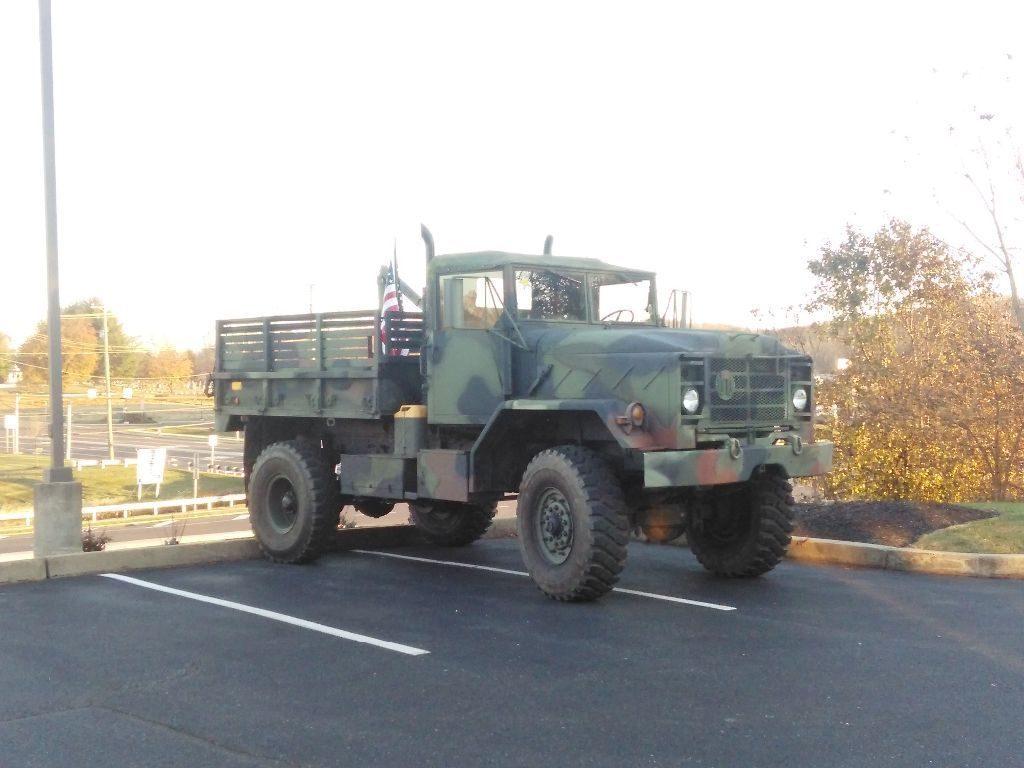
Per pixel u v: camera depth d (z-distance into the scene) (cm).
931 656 646
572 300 951
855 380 1571
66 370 9269
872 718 528
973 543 962
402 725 525
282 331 1091
